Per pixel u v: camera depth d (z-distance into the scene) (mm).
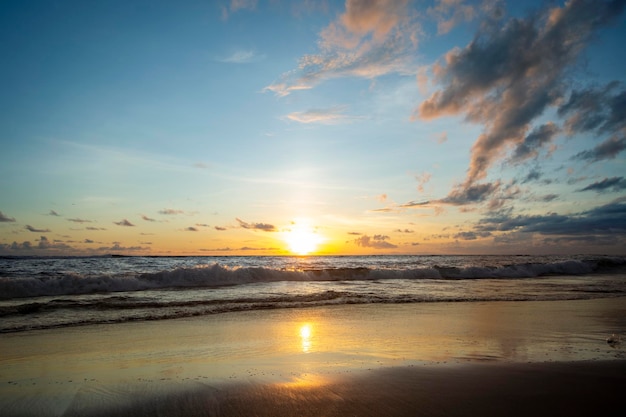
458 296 14383
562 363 5609
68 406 3984
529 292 16031
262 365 5562
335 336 7742
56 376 5043
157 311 10461
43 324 8688
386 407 3904
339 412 3789
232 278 18906
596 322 9367
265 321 9375
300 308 11367
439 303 12648
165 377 4941
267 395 4246
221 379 4832
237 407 3926
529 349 6652
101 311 10344
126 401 4109
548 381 4719
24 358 6016
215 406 3959
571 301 13297
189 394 4289
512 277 25609
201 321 9305
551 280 22984
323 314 10414
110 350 6562
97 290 14852
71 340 7301
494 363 5629
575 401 4074
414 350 6586
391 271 23406
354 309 11281
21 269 27031
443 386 4523
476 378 4824
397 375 4973
